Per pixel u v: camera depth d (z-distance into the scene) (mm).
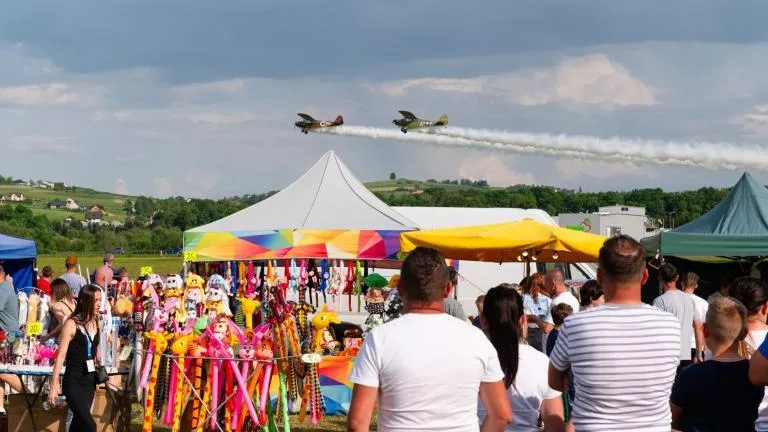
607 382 3996
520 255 12734
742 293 5672
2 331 11016
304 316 9086
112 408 9062
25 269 16719
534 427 4617
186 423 8906
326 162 15047
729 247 13570
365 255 13133
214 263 13680
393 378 3676
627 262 4094
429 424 3676
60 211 148125
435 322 3771
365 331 11953
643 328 4031
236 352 8625
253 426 8617
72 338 7891
